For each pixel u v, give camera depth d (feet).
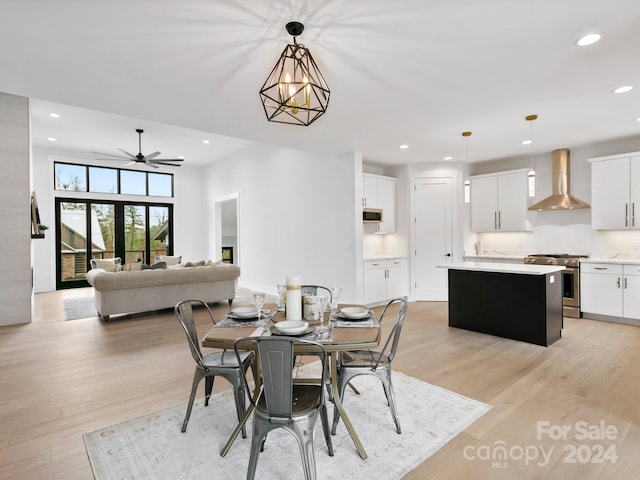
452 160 20.03
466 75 9.02
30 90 9.55
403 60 8.23
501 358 11.01
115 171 28.66
